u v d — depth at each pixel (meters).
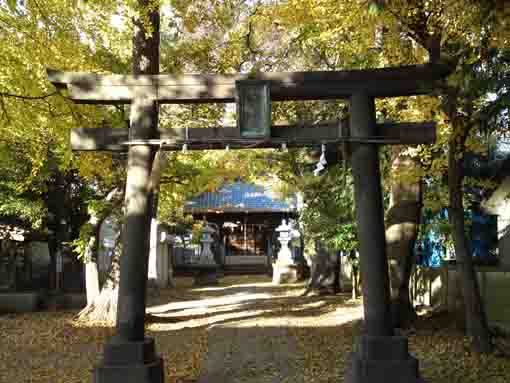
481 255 15.24
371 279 7.23
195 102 7.84
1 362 9.93
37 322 14.25
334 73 7.47
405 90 7.48
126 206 7.55
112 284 14.63
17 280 17.97
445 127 9.24
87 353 10.73
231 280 30.80
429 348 9.66
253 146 7.73
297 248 32.00
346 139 7.41
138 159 7.58
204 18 13.06
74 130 7.90
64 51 10.05
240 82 7.38
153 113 7.66
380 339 7.04
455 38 8.38
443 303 13.21
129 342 7.23
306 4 10.26
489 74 7.42
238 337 12.16
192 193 18.55
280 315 15.39
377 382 6.90
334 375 8.38
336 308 16.39
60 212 17.12
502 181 12.93
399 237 11.88
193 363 9.61
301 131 7.54
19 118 10.33
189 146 7.70
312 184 17.14
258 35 13.69
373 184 7.39
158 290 24.67
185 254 35.62
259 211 34.03
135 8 9.41
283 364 9.36
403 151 10.88
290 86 7.49
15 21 9.40
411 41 9.98
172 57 13.88
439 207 11.70
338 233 16.03
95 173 13.93
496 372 7.88
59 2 9.39
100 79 7.63
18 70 9.66
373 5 7.05
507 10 6.13
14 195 15.39
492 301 10.95
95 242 15.30
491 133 9.24
